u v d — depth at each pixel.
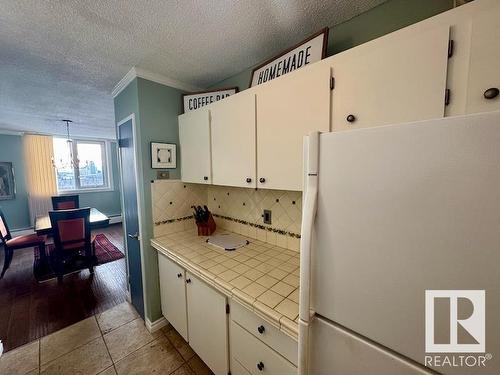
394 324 0.52
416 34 0.77
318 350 0.66
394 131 0.49
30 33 1.30
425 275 0.47
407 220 0.48
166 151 1.95
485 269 0.41
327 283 0.62
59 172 5.41
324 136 0.60
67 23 1.22
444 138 0.43
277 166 1.23
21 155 4.79
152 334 1.94
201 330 1.49
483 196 0.40
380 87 0.85
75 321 2.11
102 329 2.00
